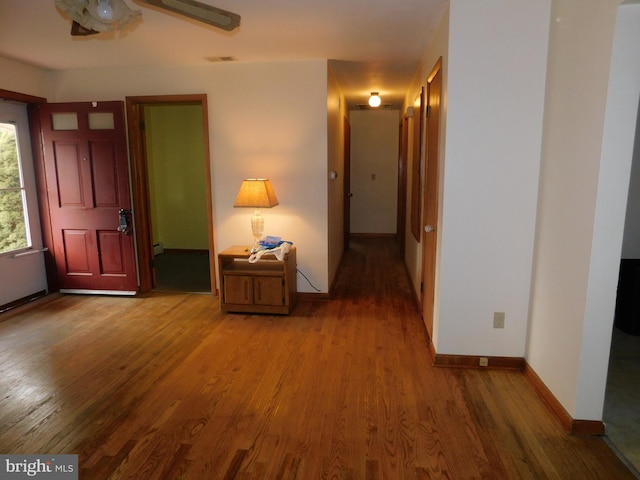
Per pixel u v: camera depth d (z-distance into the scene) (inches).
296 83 155.3
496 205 102.8
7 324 142.1
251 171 162.4
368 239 307.7
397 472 73.5
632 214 140.0
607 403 93.7
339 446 80.3
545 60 96.7
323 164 158.7
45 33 121.2
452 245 105.7
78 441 82.0
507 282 105.9
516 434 83.3
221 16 81.0
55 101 167.6
